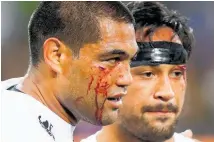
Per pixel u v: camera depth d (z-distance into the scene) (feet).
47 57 10.18
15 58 45.98
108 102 10.34
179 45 13.44
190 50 14.23
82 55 10.09
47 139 9.70
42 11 10.41
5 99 9.86
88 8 10.07
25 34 46.19
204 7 48.57
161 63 13.17
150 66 13.16
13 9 45.62
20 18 45.93
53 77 10.26
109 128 14.39
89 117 10.48
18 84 10.96
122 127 13.91
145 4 13.74
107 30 10.06
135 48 10.38
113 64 10.21
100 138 14.64
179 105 13.51
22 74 45.96
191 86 50.34
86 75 10.12
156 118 13.24
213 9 48.62
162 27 13.50
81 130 34.06
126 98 13.34
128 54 10.26
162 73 13.25
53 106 10.32
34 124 9.64
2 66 45.60
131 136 13.85
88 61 10.09
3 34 45.44
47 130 9.86
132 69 13.21
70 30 10.08
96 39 10.02
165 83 13.16
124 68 10.30
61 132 10.18
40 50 10.30
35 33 10.39
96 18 10.03
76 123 10.82
